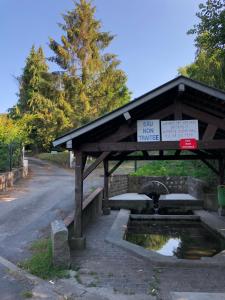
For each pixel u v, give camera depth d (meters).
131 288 5.48
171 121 7.82
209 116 7.78
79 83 31.84
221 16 10.40
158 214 13.48
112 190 16.73
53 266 6.27
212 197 14.05
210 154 12.68
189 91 7.67
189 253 8.47
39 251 7.16
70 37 33.41
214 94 7.10
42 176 23.45
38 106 33.66
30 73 41.88
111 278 5.95
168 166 21.45
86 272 6.23
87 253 7.51
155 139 7.83
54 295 5.17
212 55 12.87
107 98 32.81
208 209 14.21
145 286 5.57
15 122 27.75
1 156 19.03
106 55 33.97
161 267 6.63
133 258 7.18
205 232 11.10
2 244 7.84
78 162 8.02
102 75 32.84
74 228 7.97
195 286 5.60
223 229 10.02
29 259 6.73
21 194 15.23
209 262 6.71
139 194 17.61
